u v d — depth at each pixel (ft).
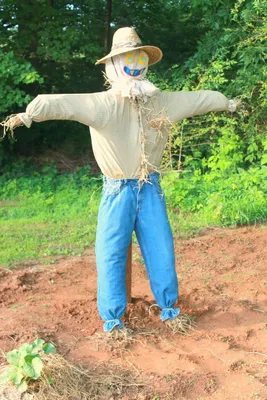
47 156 42.11
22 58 38.99
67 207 30.50
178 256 21.53
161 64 39.06
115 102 13.48
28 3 38.34
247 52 30.09
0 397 11.34
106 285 14.26
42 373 11.80
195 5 34.09
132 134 13.78
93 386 12.06
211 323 15.47
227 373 12.77
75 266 20.40
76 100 13.07
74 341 14.26
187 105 14.37
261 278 18.97
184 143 31.81
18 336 14.19
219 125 32.81
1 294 17.37
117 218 14.08
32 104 12.65
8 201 33.12
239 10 32.40
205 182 29.45
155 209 14.35
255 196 26.40
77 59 42.19
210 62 31.55
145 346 14.06
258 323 15.48
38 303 16.66
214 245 22.80
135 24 43.04
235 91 31.04
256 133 31.04
